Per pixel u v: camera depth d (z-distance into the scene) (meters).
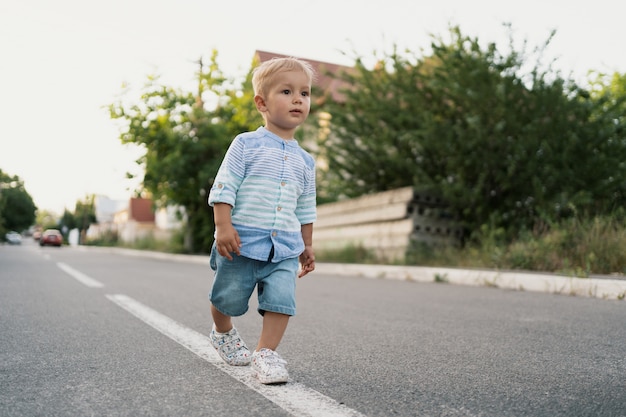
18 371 2.86
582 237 8.37
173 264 15.40
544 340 3.86
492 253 9.47
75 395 2.43
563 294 6.77
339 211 14.64
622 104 10.83
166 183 21.55
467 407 2.31
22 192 107.44
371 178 13.35
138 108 20.77
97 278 9.02
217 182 2.64
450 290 7.57
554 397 2.46
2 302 5.59
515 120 10.35
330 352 3.41
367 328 4.34
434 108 11.77
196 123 21.61
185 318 4.70
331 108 12.92
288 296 2.63
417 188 11.20
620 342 3.79
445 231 11.88
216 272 2.73
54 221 136.62
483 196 11.03
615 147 10.19
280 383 2.61
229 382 2.64
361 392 2.51
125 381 2.66
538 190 9.84
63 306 5.38
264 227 2.65
